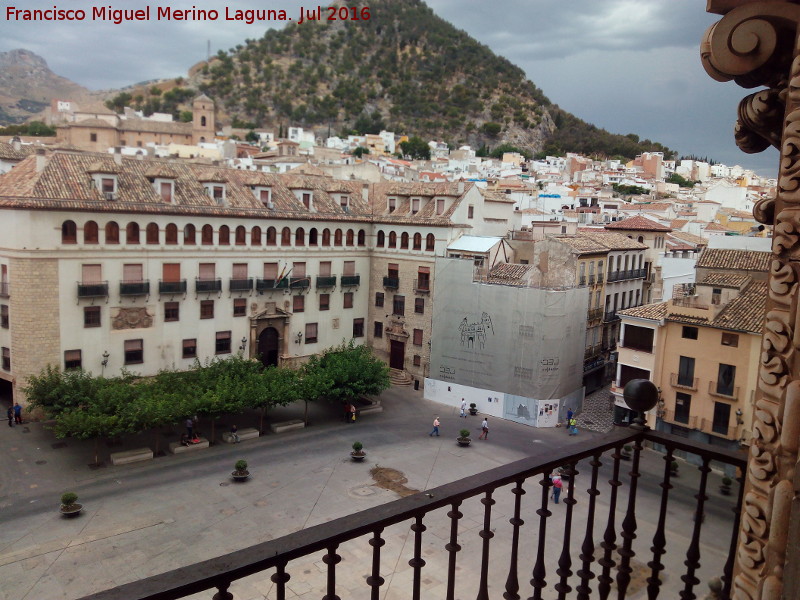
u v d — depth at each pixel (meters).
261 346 56.78
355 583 25.44
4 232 43.41
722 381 38.09
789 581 3.61
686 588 6.26
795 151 3.74
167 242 49.38
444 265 56.34
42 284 43.56
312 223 58.38
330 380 47.38
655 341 40.88
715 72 4.26
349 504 34.50
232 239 53.03
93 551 28.67
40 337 43.91
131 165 50.91
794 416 3.75
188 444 42.34
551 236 57.09
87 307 45.72
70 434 38.69
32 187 43.75
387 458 42.06
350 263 62.47
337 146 190.50
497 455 43.53
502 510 31.78
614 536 6.30
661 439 6.25
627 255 66.31
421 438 46.81
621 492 32.53
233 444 43.91
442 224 57.22
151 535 30.33
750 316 37.56
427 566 26.64
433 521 30.64
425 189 61.69
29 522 31.33
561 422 52.31
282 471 39.12
